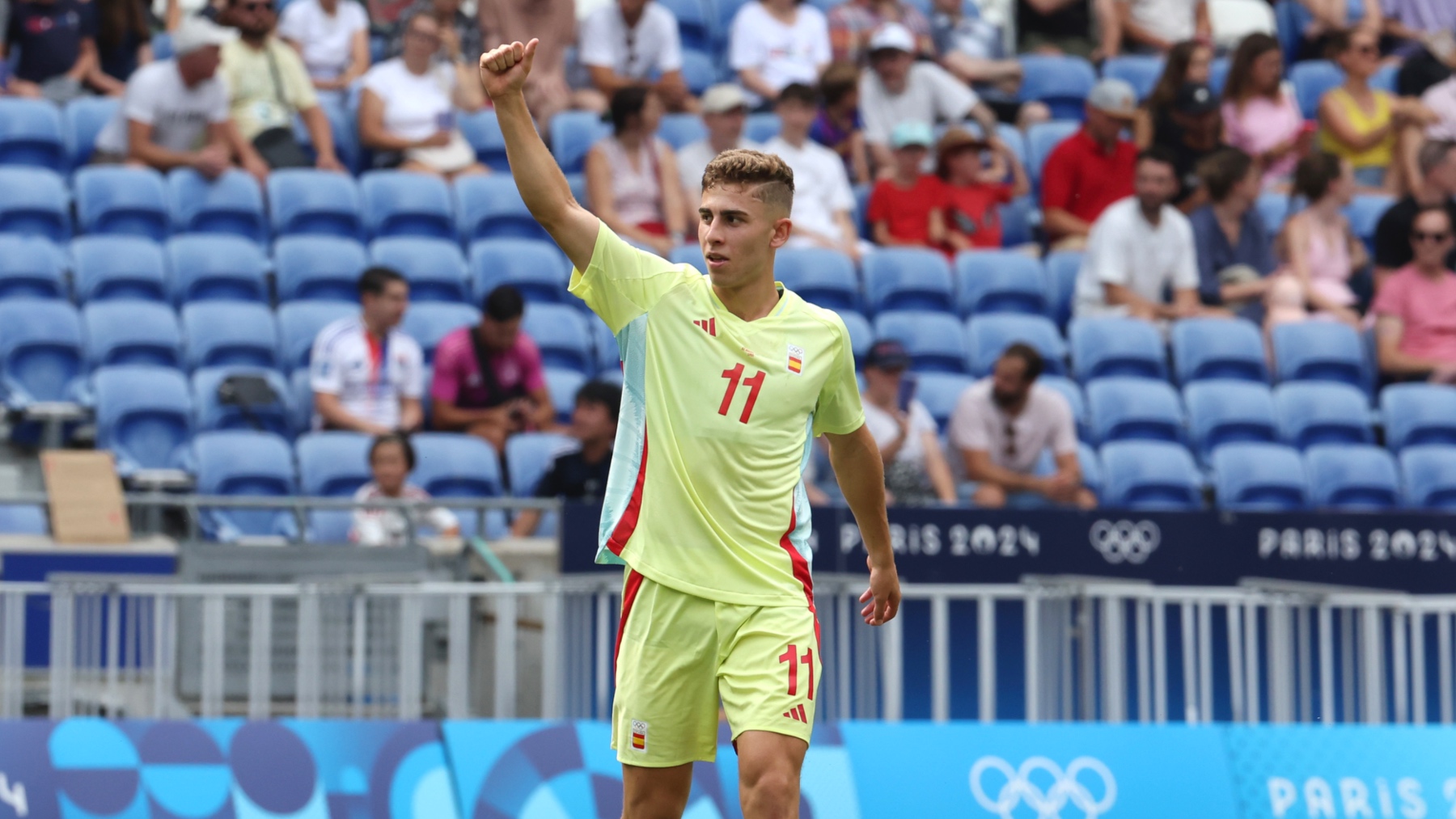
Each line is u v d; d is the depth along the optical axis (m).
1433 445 26.98
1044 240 30.70
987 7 36.34
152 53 30.06
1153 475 25.11
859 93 30.70
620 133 27.77
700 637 10.27
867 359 23.34
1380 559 21.72
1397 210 28.81
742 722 10.09
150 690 18.03
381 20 32.00
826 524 20.61
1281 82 32.78
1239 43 31.81
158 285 25.28
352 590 18.06
